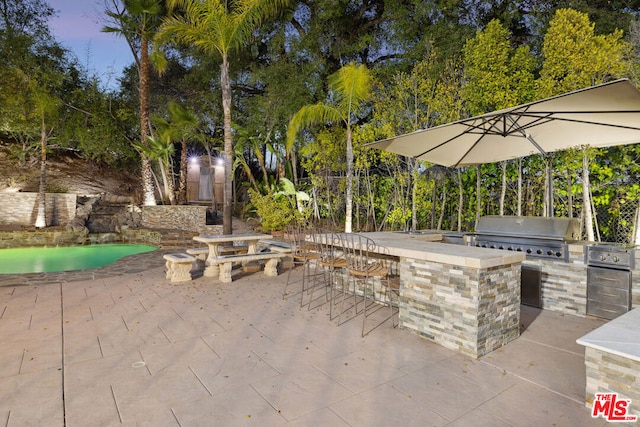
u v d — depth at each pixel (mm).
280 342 3391
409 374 2789
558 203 6727
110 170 17688
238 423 2139
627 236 5965
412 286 3639
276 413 2246
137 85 16422
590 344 2268
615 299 3906
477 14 10250
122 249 11773
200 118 15227
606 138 4441
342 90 10188
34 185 14641
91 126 15469
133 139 16516
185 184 15344
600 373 2270
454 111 7422
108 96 15703
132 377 2684
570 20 5500
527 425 2158
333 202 12516
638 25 5633
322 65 12406
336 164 11742
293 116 10945
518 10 9633
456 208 8727
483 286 3119
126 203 15617
